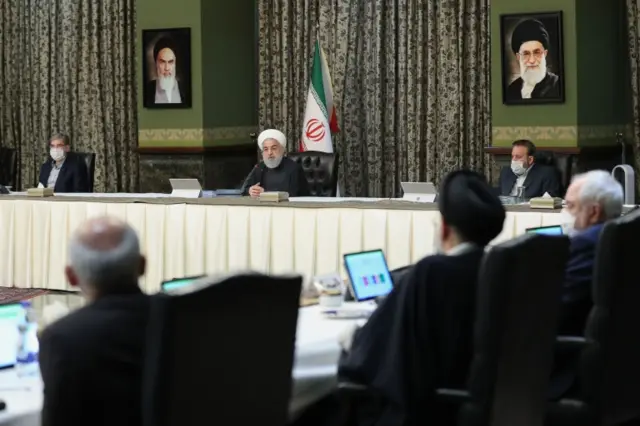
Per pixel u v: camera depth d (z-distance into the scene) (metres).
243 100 15.12
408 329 4.45
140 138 14.91
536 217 8.67
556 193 10.59
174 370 3.44
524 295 4.48
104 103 15.74
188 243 10.20
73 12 15.74
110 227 3.75
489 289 4.29
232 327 3.62
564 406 5.19
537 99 12.73
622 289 5.14
